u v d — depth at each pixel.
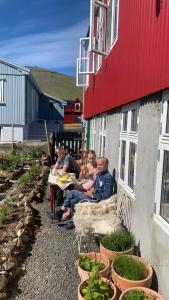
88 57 13.15
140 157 5.34
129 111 6.45
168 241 3.92
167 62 3.97
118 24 7.39
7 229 6.62
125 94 6.46
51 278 5.05
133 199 5.74
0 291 4.51
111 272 4.45
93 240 6.35
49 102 34.97
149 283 4.20
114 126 8.16
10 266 5.07
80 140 19.38
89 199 6.81
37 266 5.41
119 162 7.23
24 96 24.31
